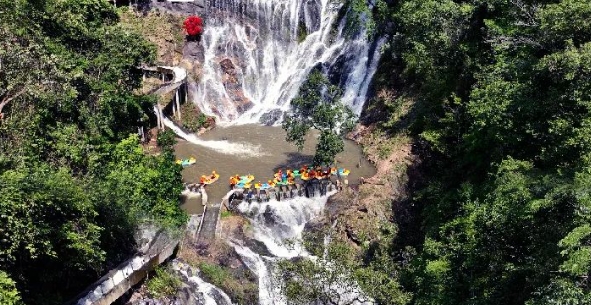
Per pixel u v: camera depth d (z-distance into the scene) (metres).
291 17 65.25
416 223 43.66
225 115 61.59
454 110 44.97
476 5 44.66
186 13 65.06
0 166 31.62
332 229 43.09
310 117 48.03
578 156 29.06
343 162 51.50
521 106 31.20
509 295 27.38
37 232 27.98
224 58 64.19
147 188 40.22
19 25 43.28
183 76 58.38
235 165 50.75
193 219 42.41
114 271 34.53
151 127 53.75
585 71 28.34
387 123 54.06
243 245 41.19
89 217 32.19
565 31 30.48
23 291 30.34
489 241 29.52
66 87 41.12
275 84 64.88
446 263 32.53
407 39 51.06
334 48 63.69
